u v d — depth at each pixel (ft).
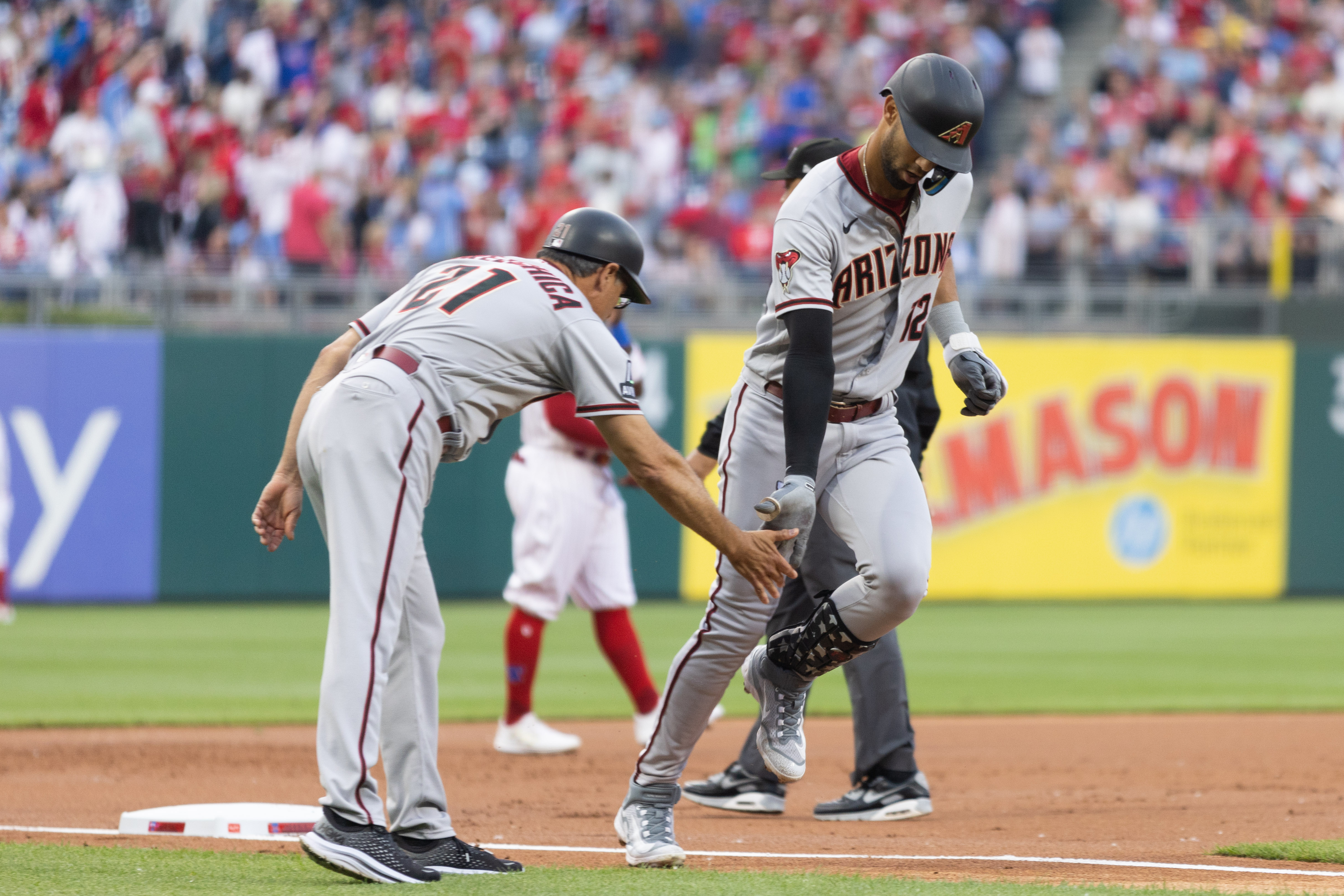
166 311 146.00
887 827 56.85
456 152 187.83
